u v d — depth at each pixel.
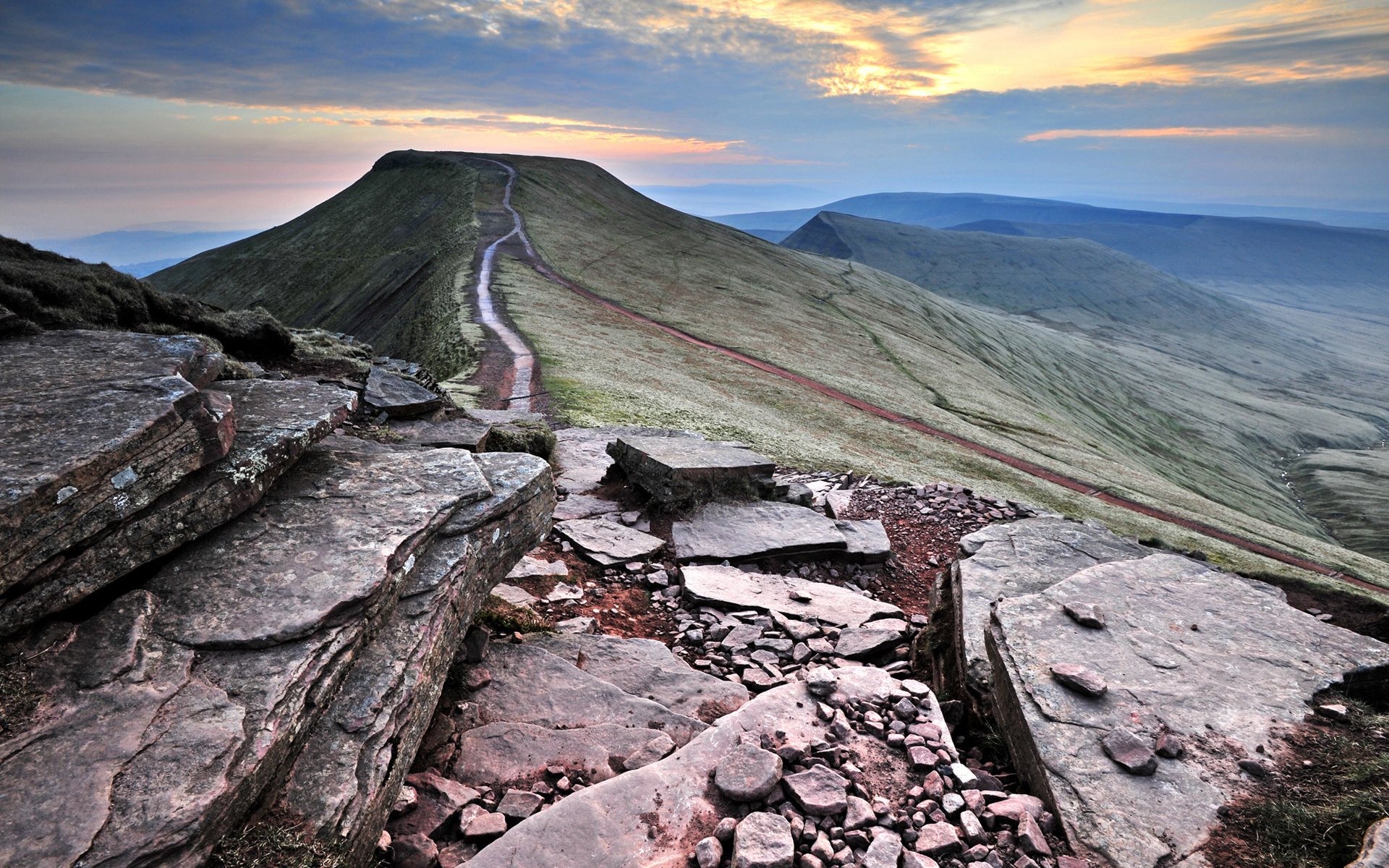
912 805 4.96
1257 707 5.54
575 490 13.61
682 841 4.48
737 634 8.66
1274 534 50.75
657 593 9.82
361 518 5.84
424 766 5.32
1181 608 6.91
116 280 10.92
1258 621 6.67
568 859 4.29
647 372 50.31
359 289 104.94
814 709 6.04
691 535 11.54
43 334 6.68
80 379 5.41
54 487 4.01
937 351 117.25
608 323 69.12
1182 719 5.43
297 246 141.38
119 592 4.66
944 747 5.56
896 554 12.73
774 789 4.92
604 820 4.57
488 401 35.78
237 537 5.36
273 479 5.96
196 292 139.00
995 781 5.27
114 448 4.40
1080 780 4.94
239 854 3.56
